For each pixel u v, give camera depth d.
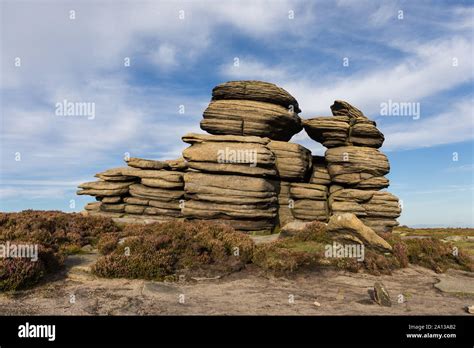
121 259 15.45
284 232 24.22
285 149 41.38
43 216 23.66
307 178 45.38
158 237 18.45
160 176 40.09
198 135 40.06
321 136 45.38
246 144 38.97
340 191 42.25
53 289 12.85
